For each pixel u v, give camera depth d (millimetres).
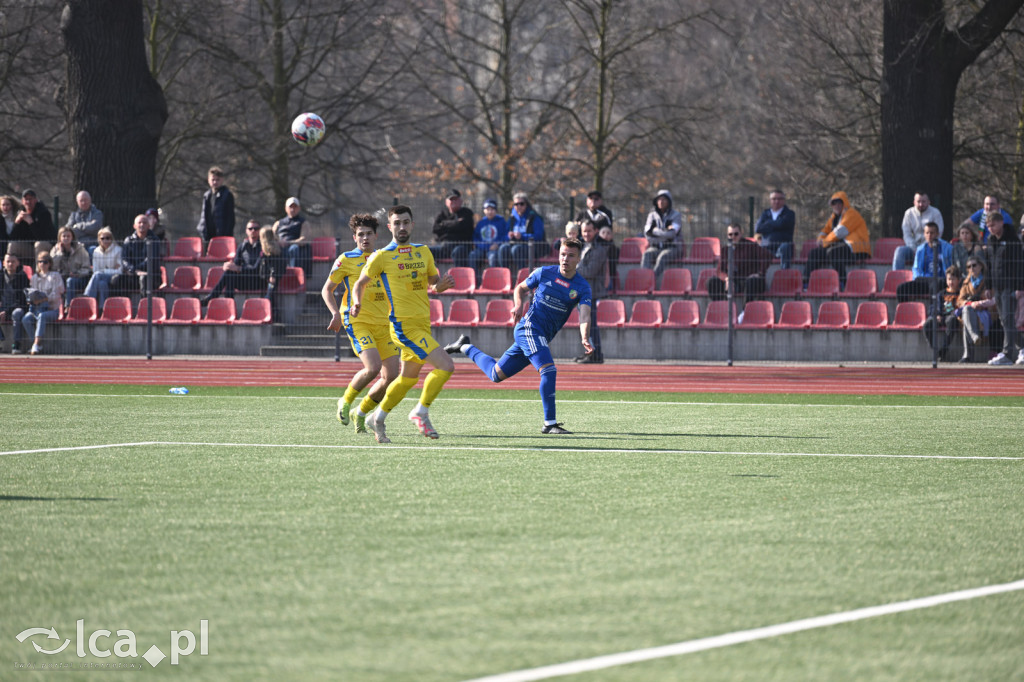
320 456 22641
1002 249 46688
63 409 32438
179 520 16156
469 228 54562
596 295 50656
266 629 11016
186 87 86875
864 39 86125
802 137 89812
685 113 89438
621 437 26062
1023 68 75812
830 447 24406
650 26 85000
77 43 62188
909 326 48844
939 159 61188
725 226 59625
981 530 15648
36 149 81312
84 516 16453
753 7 95188
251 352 52656
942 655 10336
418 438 25656
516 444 24625
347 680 9602
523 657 10180
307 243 54312
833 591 12422
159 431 26922
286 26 84062
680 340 50375
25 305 52000
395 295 24484
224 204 57844
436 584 12641
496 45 94750
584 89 89812
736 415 31406
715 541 14867
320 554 14070
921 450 23969
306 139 48250
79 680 9672
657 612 11578
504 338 50906
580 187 89812
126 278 53375
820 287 52594
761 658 10211
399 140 98062
